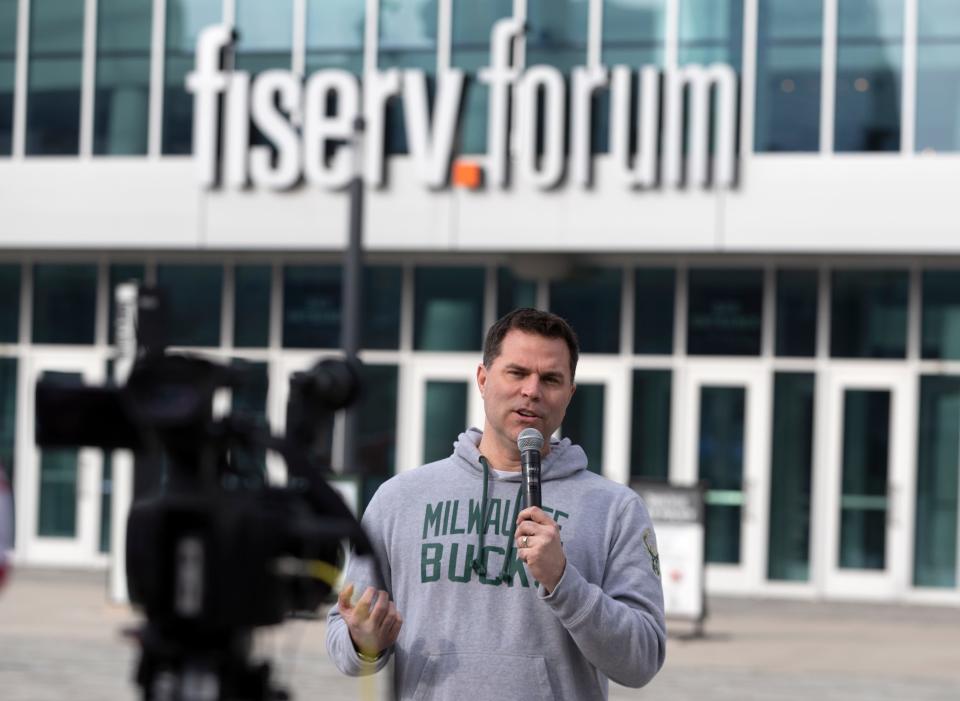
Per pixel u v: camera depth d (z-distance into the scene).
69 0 19.66
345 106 18.55
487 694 3.68
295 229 18.64
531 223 18.08
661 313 18.80
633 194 17.91
